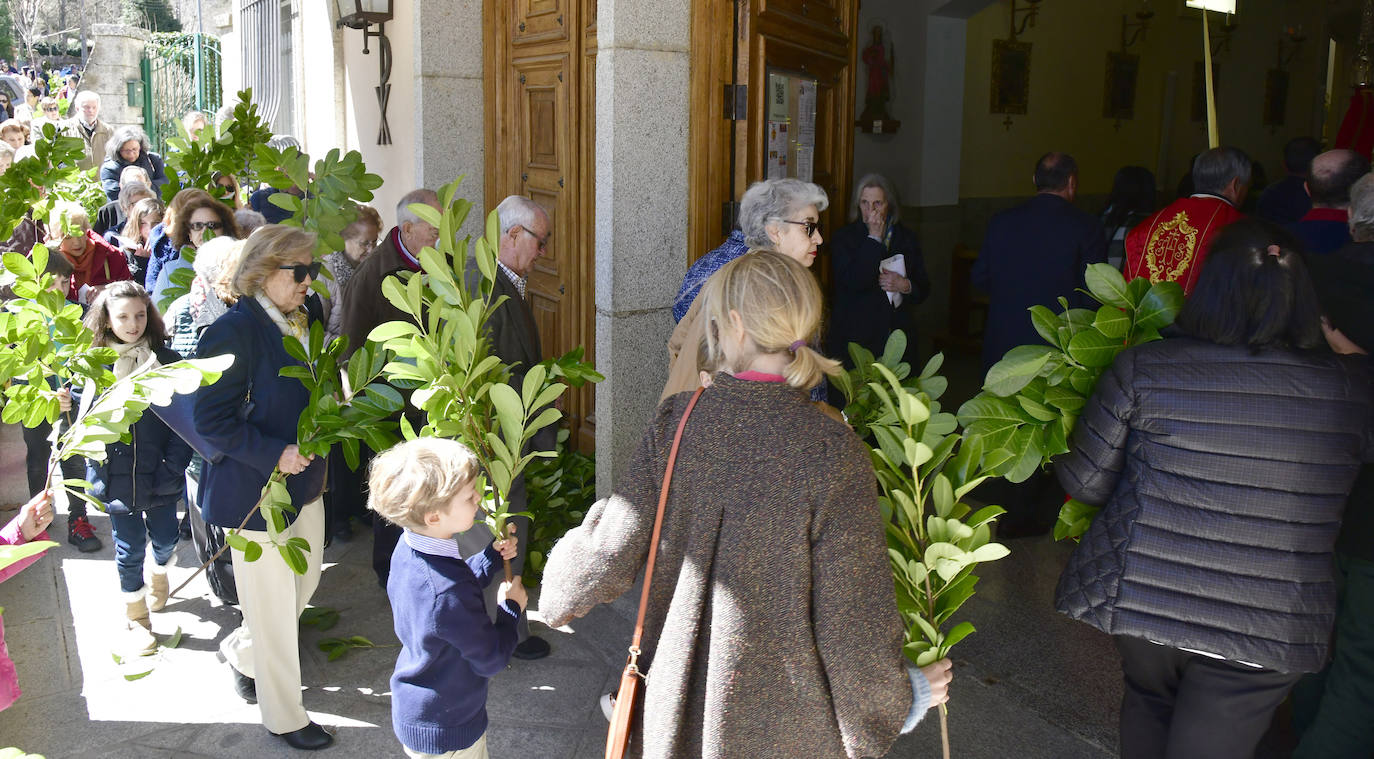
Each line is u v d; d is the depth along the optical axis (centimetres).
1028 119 960
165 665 379
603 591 195
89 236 572
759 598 179
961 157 916
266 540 309
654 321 454
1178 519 226
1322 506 222
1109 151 1048
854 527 179
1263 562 221
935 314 917
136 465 382
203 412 288
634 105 428
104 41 1697
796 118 491
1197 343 230
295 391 307
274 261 303
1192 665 237
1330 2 726
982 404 246
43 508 254
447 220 247
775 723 180
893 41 841
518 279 387
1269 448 220
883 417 234
